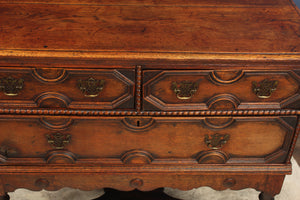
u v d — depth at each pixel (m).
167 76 1.15
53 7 1.37
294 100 1.21
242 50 1.13
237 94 1.20
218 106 1.22
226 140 1.31
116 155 1.36
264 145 1.34
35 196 1.73
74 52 1.09
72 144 1.32
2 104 1.19
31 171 1.36
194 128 1.28
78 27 1.24
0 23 1.23
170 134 1.30
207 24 1.29
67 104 1.20
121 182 1.43
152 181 1.43
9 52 1.07
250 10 1.40
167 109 1.22
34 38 1.15
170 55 1.10
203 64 1.12
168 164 1.38
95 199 1.70
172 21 1.31
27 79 1.14
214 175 1.42
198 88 1.18
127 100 1.21
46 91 1.17
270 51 1.13
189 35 1.22
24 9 1.34
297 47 1.16
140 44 1.15
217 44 1.16
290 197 1.76
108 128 1.28
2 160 1.34
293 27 1.28
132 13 1.36
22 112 1.22
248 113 1.24
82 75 1.14
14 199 1.71
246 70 1.14
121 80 1.16
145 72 1.14
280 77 1.16
